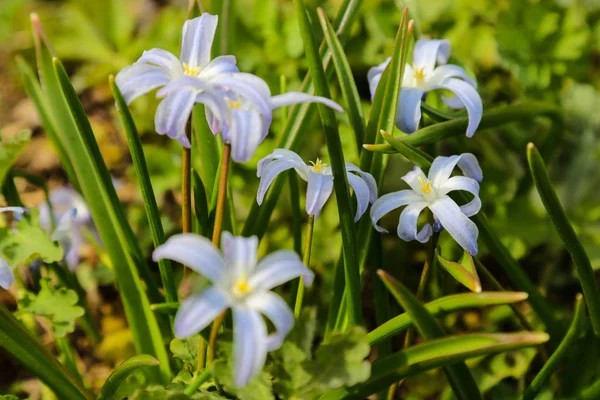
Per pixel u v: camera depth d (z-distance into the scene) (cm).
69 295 32
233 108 26
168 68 28
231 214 33
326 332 32
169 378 33
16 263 32
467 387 29
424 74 31
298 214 34
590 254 37
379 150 30
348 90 32
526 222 37
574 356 32
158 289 34
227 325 30
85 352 38
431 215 30
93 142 30
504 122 34
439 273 33
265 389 28
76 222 38
